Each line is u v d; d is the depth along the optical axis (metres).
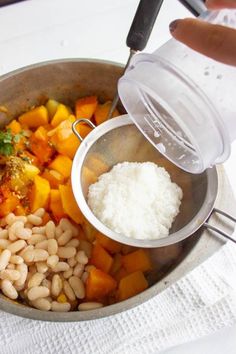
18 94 0.38
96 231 0.34
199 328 0.30
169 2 0.47
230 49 0.18
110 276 0.33
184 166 0.26
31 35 0.44
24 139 0.38
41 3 0.47
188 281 0.31
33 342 0.29
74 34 0.45
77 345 0.29
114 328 0.29
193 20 0.18
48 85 0.39
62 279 0.32
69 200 0.34
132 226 0.32
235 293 0.31
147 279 0.33
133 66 0.24
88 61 0.37
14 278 0.31
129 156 0.36
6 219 0.34
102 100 0.40
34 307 0.31
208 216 0.30
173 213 0.34
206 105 0.21
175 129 0.26
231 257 0.32
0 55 0.42
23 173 0.35
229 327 0.31
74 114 0.41
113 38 0.45
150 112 0.26
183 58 0.22
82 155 0.34
